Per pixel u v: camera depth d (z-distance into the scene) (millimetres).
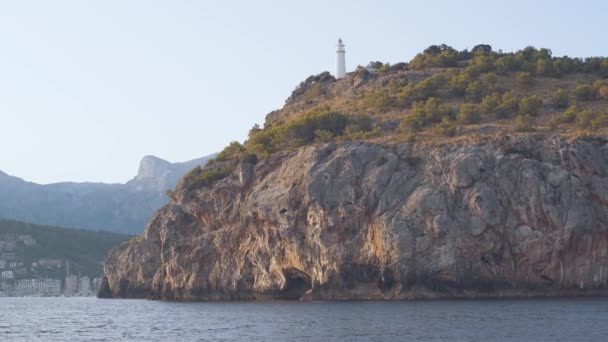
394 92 192875
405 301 124250
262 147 165625
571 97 170375
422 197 128875
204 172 174375
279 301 142625
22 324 126750
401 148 137750
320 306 122500
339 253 132875
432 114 164625
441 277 126312
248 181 155125
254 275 149625
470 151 131375
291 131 168875
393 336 81375
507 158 129250
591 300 116812
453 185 128750
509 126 148500
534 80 188500
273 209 142000
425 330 85062
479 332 82062
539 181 126688
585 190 127062
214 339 86875
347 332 86250
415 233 127938
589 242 125562
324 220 134375
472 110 160750
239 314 117500
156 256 191125
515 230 126000
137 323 114562
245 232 151875
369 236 131375
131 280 198500
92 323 121438
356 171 135375
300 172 141250
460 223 126875
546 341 75062
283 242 141625
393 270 127938
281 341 81500
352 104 191125
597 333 79438
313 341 80375
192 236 165250
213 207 159500
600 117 148375
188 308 140000
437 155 132875
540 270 125125
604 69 193000
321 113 171250
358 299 131750
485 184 127938
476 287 126000
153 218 192125
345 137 156625
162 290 175000
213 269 158000
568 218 124688
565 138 132625
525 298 123312
